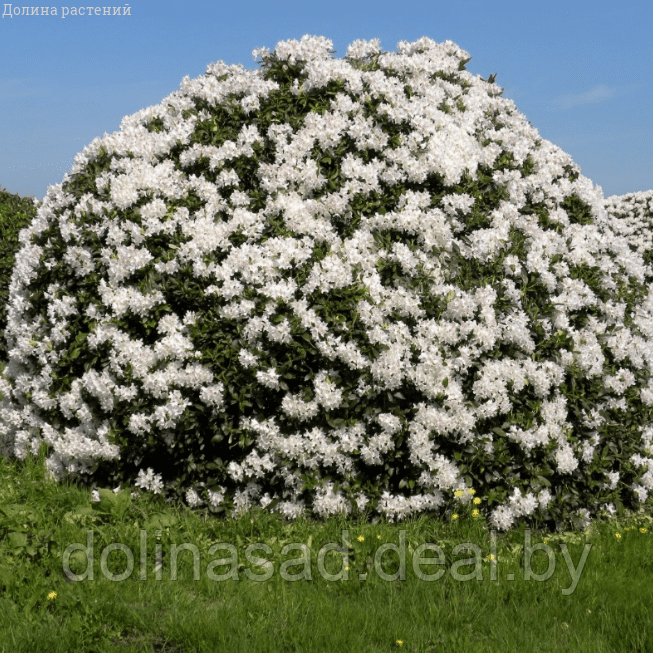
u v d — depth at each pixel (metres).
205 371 5.58
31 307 6.45
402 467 5.74
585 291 6.32
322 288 5.61
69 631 4.00
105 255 5.95
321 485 5.64
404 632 4.13
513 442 5.74
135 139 6.59
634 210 14.28
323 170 6.20
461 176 6.29
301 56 6.75
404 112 6.45
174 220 5.94
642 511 6.55
